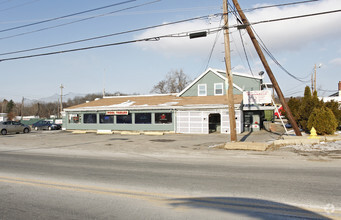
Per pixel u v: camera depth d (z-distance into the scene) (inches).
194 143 693.3
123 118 1138.0
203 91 1163.3
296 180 276.1
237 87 1099.9
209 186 257.1
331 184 258.4
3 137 996.6
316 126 703.7
